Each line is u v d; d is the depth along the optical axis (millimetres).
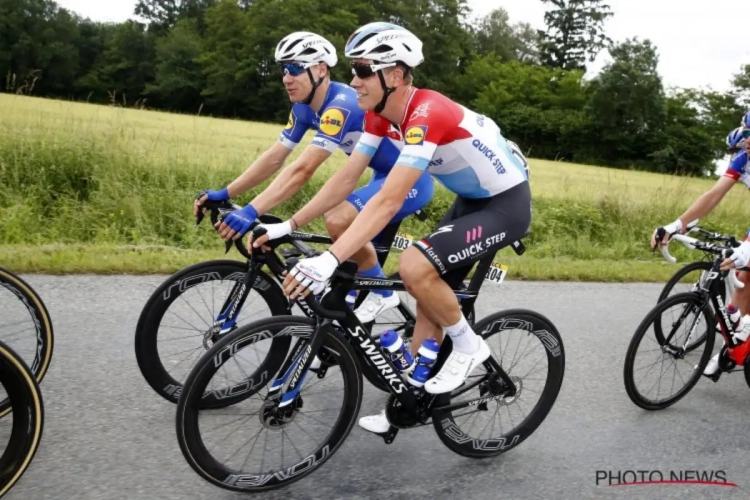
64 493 2137
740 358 3434
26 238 5828
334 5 53219
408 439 2797
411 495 2352
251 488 2215
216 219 2828
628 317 5023
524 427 2748
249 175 2947
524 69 57250
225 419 2742
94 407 2752
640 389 3348
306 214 2461
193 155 8289
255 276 2695
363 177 9062
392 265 5750
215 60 51188
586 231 8664
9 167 6867
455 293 2475
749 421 3301
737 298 3598
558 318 4762
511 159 2533
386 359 2375
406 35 2197
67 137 7418
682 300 3264
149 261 4859
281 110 50781
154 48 53938
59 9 52406
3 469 1993
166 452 2469
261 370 2787
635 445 2918
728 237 3385
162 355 3100
